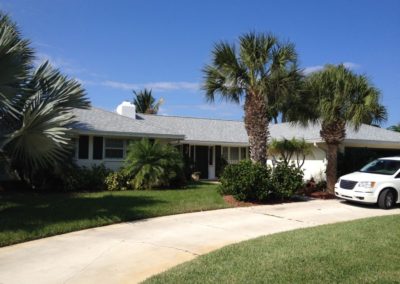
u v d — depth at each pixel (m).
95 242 8.43
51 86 11.66
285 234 8.91
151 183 17.64
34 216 10.44
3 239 8.23
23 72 10.93
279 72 15.10
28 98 11.16
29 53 12.50
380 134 24.64
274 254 7.09
